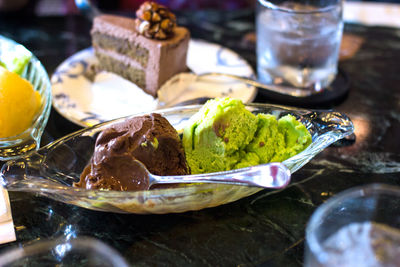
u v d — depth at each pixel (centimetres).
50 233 39
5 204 40
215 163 41
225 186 38
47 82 50
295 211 40
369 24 68
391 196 37
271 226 39
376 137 48
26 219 40
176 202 38
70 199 39
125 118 44
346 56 61
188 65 59
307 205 41
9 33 65
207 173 39
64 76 55
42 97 49
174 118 45
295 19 50
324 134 41
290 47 52
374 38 65
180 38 54
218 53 60
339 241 34
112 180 40
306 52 52
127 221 40
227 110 40
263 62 56
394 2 83
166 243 38
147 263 37
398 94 54
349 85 55
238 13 72
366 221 36
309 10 50
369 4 76
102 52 58
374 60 60
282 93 54
